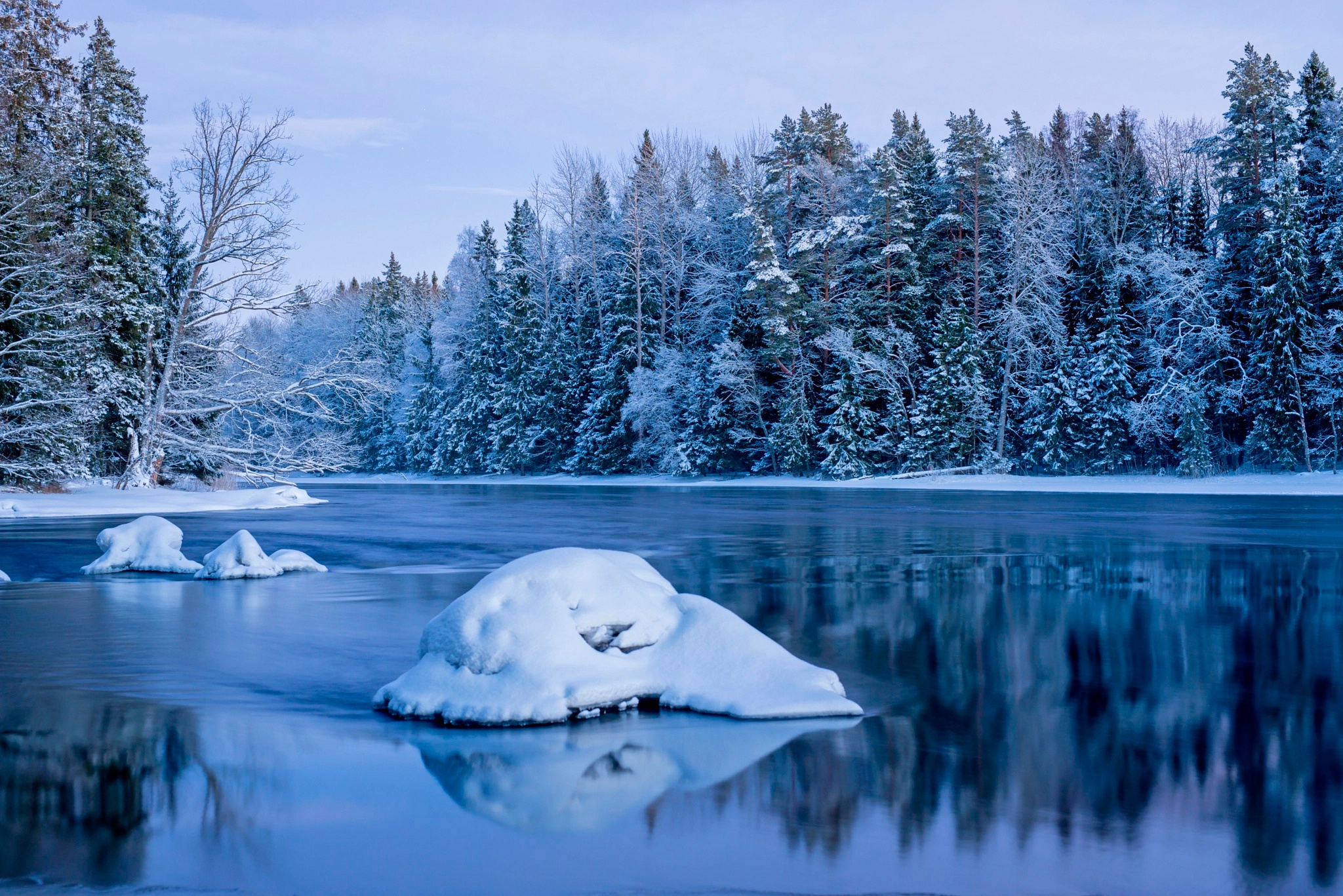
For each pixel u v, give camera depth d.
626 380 61.75
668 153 69.00
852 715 6.68
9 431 34.31
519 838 4.52
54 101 42.28
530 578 7.20
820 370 54.38
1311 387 41.59
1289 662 8.29
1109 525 22.52
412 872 4.14
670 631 7.32
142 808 4.94
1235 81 47.75
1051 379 47.44
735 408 55.81
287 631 10.17
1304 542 18.25
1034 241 49.31
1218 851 4.31
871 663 8.35
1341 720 6.48
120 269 40.91
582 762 5.70
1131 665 8.25
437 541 20.38
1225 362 46.06
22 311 34.62
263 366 43.06
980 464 48.72
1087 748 5.91
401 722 6.63
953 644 9.12
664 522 25.12
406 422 82.56
